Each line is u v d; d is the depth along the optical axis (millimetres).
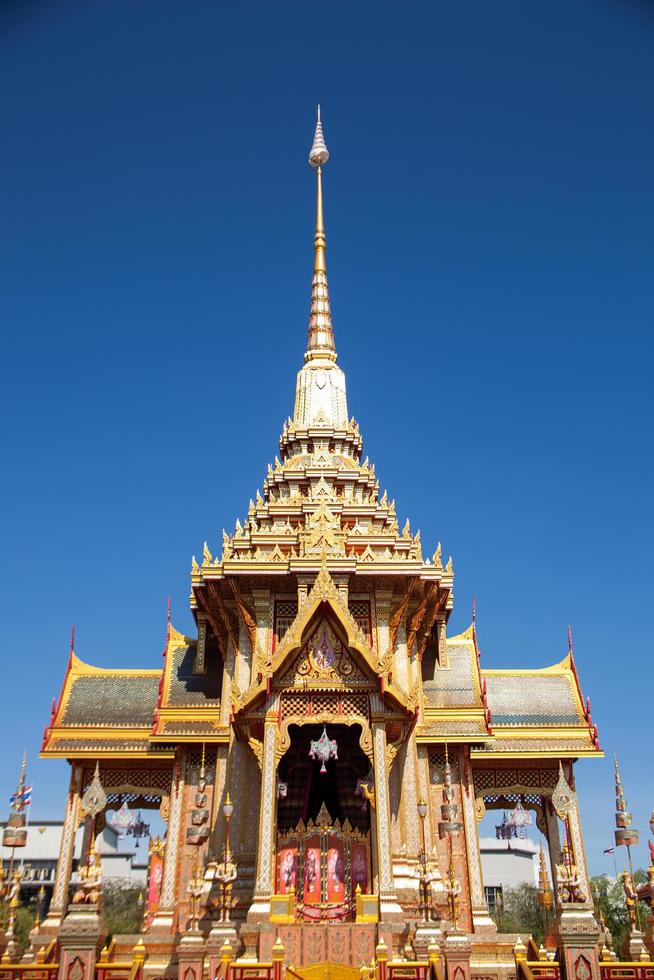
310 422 51281
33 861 90188
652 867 33031
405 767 37906
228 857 31531
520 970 27438
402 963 26922
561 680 45312
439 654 44219
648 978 26812
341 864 34250
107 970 26656
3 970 26688
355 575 38781
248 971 26562
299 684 33844
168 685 41812
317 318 55969
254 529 44094
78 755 39375
